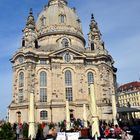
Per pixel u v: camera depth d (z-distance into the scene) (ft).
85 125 192.24
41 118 294.05
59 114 295.69
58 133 101.81
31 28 338.54
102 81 320.09
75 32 364.17
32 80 305.12
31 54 309.22
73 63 321.32
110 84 333.01
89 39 363.56
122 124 134.21
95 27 366.22
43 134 123.85
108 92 319.68
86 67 328.49
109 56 340.39
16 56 317.22
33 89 302.25
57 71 313.53
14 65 318.45
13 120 298.15
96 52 335.88
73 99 310.45
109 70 337.93
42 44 357.20
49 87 312.09
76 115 302.45
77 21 380.58
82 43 374.84
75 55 323.57
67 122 189.88
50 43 351.67
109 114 303.89
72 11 384.88
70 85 314.96
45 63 319.06
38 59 317.63
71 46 344.69
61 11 369.50
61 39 344.90
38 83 310.65
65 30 356.79
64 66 318.04
